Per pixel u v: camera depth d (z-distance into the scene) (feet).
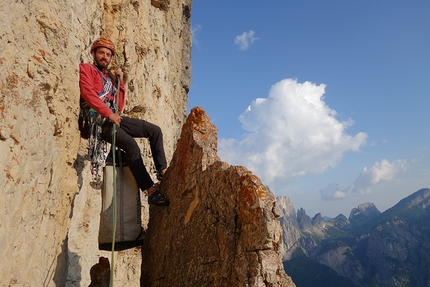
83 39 17.92
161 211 18.48
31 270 10.05
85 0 18.19
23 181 9.32
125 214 15.06
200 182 16.42
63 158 12.57
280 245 13.25
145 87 37.50
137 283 30.55
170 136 50.60
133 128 16.39
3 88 8.63
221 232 14.25
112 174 15.34
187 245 15.70
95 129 14.57
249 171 14.58
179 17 67.62
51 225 11.74
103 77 15.16
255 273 12.59
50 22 11.40
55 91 11.64
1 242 8.17
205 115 18.53
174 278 15.62
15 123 8.87
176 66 64.69
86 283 21.24
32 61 10.14
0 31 8.55
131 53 30.96
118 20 29.35
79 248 20.71
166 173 19.25
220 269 13.88
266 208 13.24
